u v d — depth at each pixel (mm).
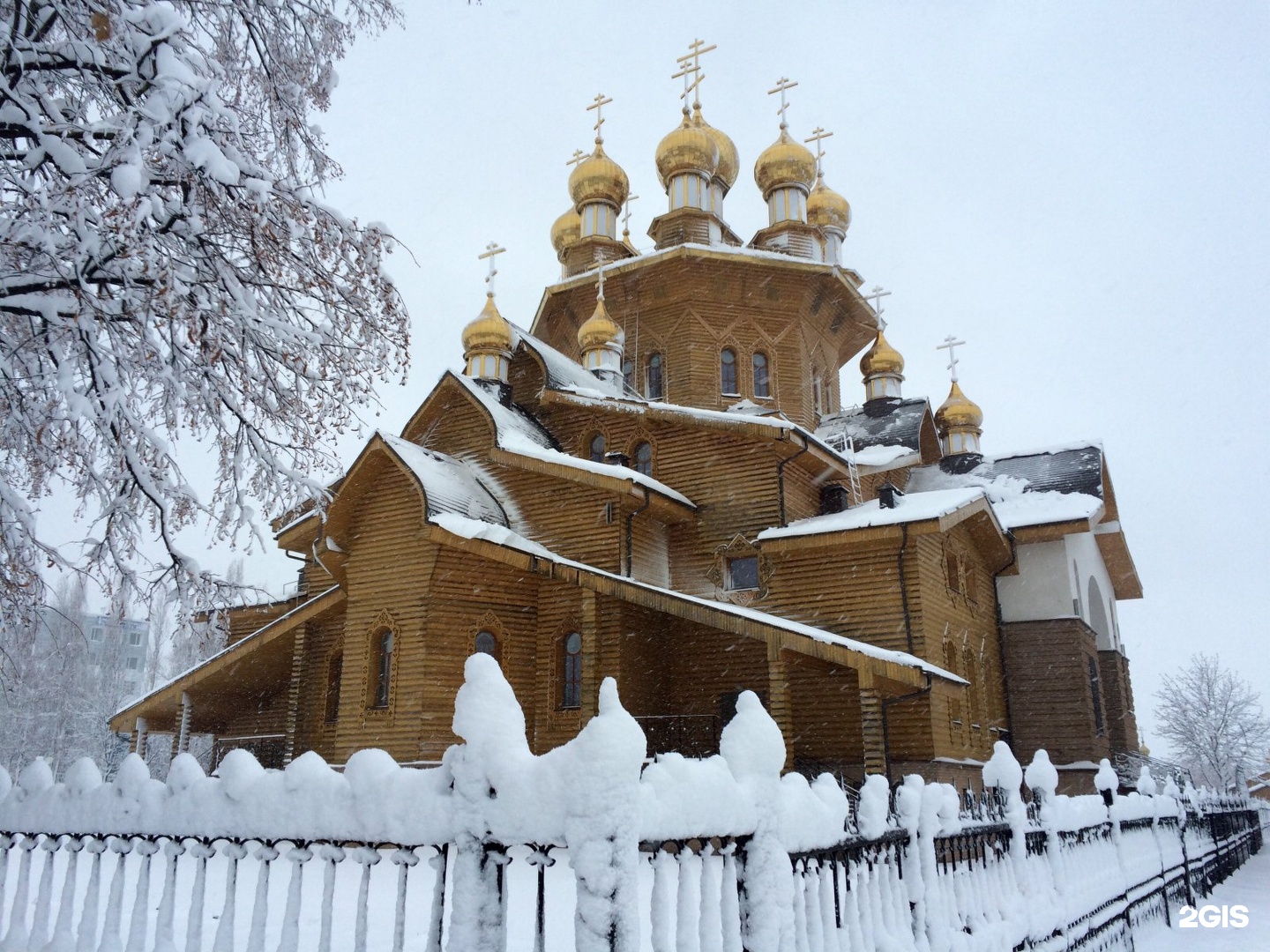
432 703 19422
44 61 7805
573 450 25047
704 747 20797
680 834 4230
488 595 20688
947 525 19797
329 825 4539
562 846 4027
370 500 21453
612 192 34000
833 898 5617
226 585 9008
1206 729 47281
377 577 20812
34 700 35656
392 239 9289
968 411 32219
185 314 7578
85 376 8391
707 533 22641
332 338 9039
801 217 33250
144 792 5305
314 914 9633
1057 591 25797
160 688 23172
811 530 20531
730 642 21516
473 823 4086
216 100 7535
